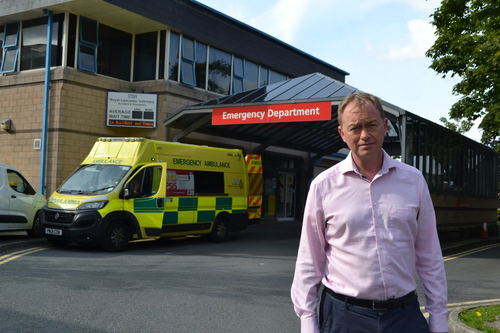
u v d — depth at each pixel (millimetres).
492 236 22391
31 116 17578
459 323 5543
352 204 2428
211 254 11328
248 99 15523
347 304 2420
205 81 20453
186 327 5363
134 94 18156
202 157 13617
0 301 6102
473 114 16109
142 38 19203
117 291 6934
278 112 14609
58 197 11305
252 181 15609
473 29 14125
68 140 17000
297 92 15172
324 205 2498
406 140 13508
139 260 9930
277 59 24281
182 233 12797
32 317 5484
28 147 17547
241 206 14789
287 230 18828
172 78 18906
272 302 6656
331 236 2502
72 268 8602
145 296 6711
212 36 20406
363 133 2359
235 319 5746
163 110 18297
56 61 17312
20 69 18234
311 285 2545
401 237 2389
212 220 13734
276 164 23609
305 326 2480
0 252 10164
